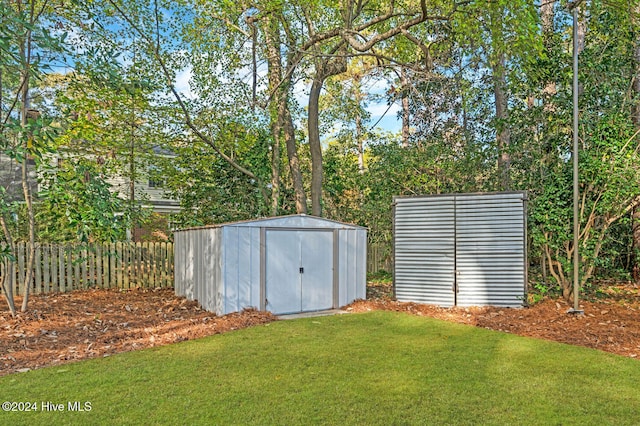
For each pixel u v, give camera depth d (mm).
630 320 6711
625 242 10750
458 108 13961
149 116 11539
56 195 5898
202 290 8203
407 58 12188
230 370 4422
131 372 4332
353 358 4871
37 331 6074
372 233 14758
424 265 8789
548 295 8773
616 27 8836
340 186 15031
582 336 5859
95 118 10766
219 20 10500
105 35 9258
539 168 9023
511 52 8625
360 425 3188
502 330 6434
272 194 12289
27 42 6457
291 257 8078
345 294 8820
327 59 10734
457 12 8773
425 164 12773
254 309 7559
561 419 3301
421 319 7234
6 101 7055
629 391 3869
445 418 3309
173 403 3570
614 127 7949
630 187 7582
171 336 5898
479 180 12109
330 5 10445
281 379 4156
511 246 8156
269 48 11031
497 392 3836
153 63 10633
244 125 11547
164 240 13508
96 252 10305
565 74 8359
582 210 8094
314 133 11289
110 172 11961
